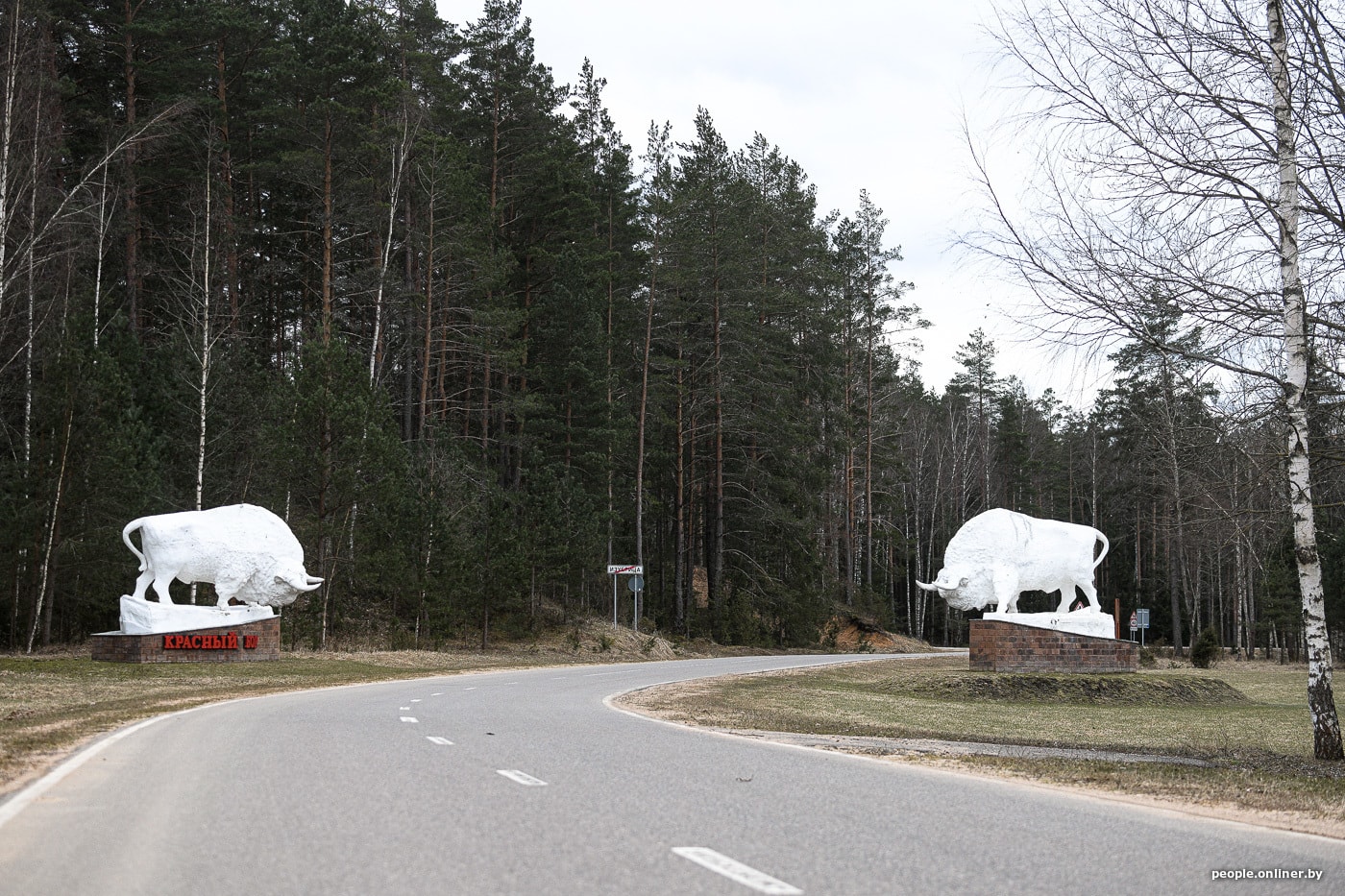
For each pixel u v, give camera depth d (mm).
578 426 53219
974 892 5785
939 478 83938
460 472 44312
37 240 35062
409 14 52938
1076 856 6902
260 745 12102
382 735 13391
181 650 29578
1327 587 53969
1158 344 14023
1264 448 14844
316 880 5828
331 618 38750
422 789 8891
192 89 47312
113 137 43562
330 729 14078
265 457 37938
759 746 13570
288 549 31484
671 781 9766
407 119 45000
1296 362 14109
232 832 7109
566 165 54156
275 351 56031
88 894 5555
